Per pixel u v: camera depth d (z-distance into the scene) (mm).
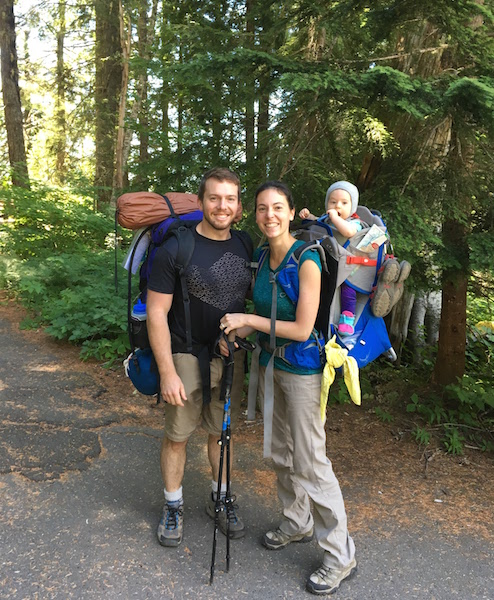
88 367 4980
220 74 3342
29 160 17359
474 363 5703
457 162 3475
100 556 2402
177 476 2520
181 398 2270
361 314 2441
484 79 2887
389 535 2709
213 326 2354
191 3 7082
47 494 2857
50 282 7039
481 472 3469
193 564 2400
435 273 3984
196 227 2348
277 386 2416
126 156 11531
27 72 17125
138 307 2422
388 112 3680
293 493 2498
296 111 3781
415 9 3391
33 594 2150
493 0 3646
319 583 2248
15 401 4074
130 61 3561
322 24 3693
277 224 2148
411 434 3947
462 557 2557
